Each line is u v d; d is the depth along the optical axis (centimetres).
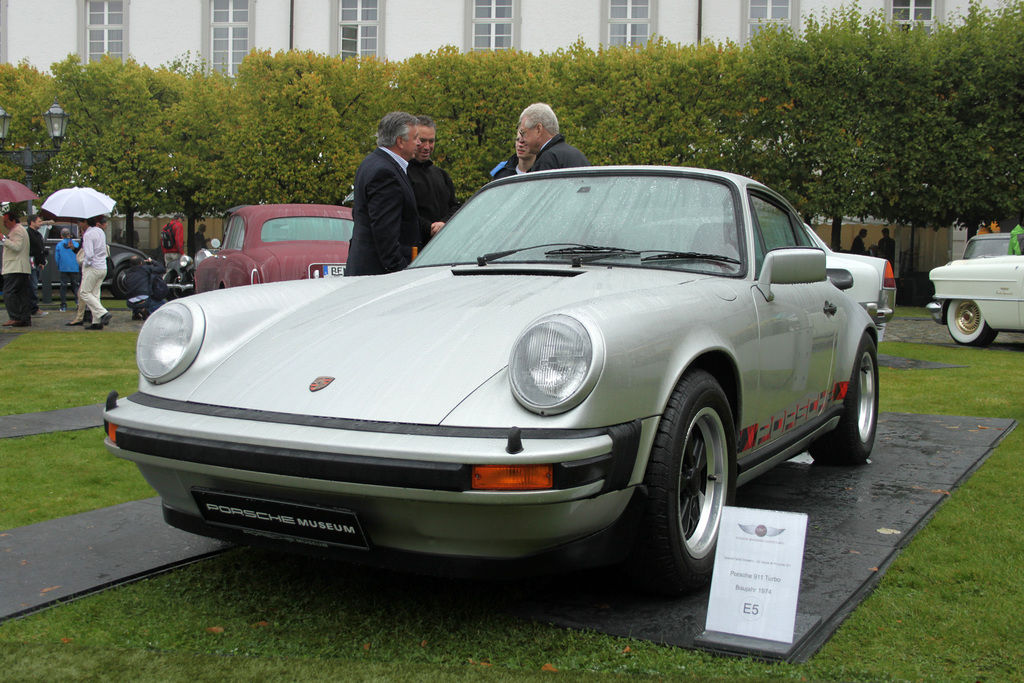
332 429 215
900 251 2339
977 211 1934
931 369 825
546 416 210
